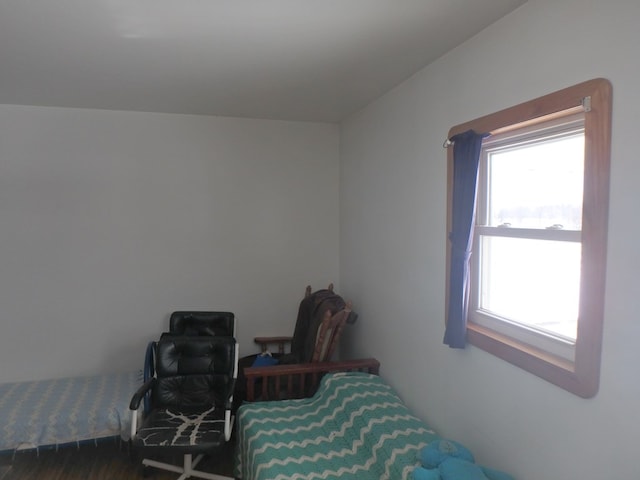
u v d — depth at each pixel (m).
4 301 3.42
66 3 1.73
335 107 3.41
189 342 3.06
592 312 1.40
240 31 2.00
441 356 2.33
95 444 3.12
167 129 3.65
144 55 2.30
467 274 2.04
